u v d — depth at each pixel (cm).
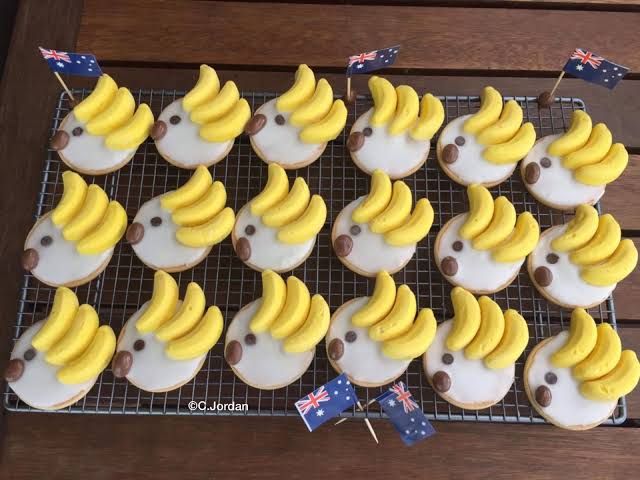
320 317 35
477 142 41
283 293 36
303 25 47
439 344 37
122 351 36
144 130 40
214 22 47
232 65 46
